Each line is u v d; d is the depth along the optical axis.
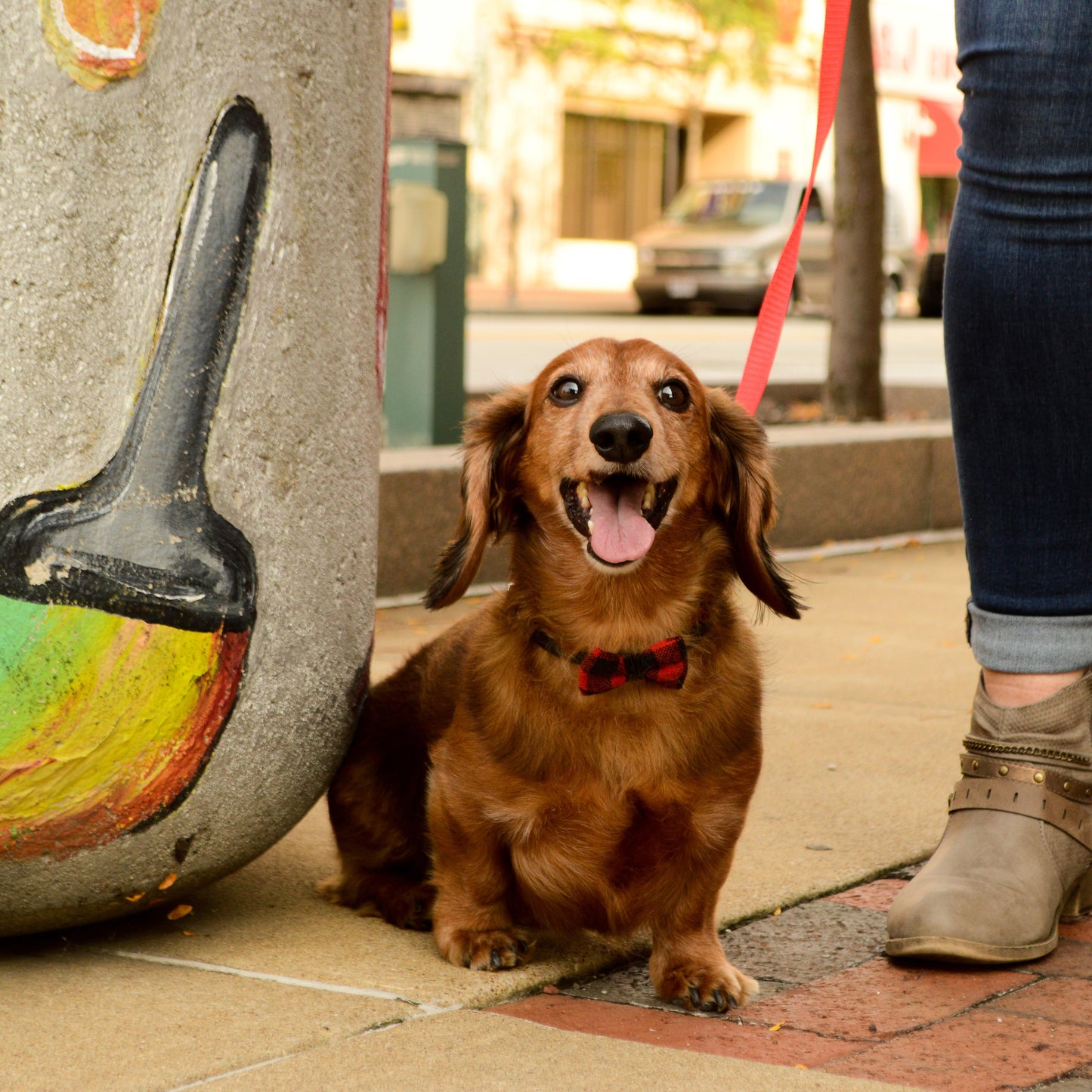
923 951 1.79
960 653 2.78
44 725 1.68
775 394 5.90
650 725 1.78
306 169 1.79
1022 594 1.89
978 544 1.91
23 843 1.71
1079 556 1.88
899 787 2.19
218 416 1.74
